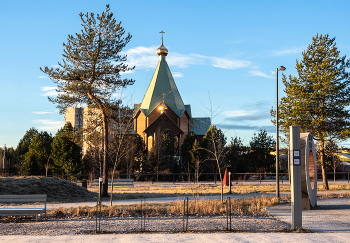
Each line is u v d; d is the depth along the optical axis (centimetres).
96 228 1205
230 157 6138
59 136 6206
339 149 3769
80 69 2856
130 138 5712
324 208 1853
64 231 1213
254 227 1261
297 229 1208
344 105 3538
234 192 3025
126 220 1446
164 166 5772
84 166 6062
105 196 2761
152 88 7775
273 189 3347
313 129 3559
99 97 2942
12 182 2606
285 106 3744
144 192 3175
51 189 2636
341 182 4953
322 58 3650
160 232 1180
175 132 7262
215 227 1263
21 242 1008
